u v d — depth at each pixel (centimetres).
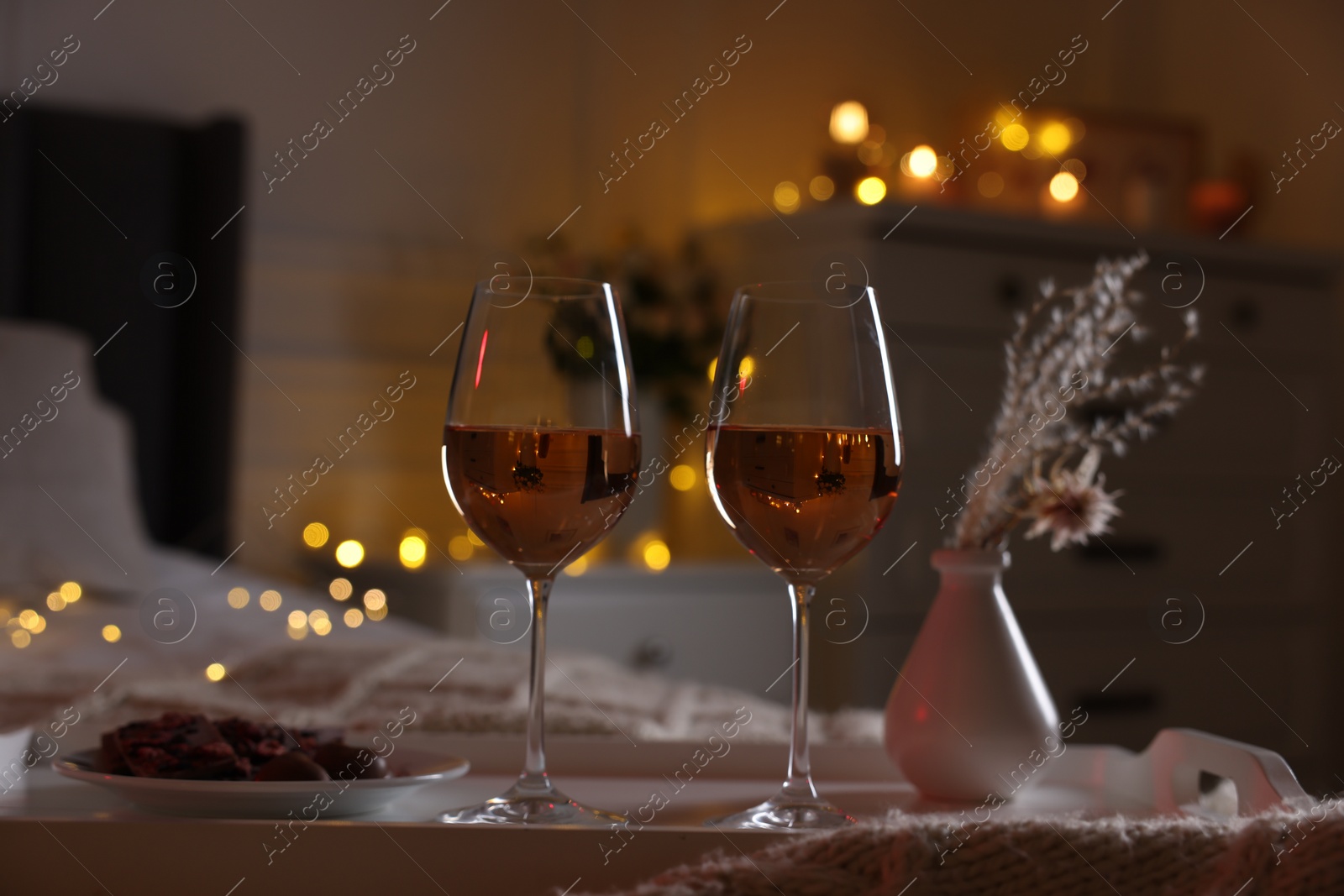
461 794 63
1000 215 264
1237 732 291
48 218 256
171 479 270
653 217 307
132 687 101
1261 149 329
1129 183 321
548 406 55
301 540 280
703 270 295
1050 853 45
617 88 305
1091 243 276
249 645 158
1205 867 45
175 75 270
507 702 105
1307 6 322
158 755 57
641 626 255
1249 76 331
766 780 70
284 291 279
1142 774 65
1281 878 43
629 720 89
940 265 262
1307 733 298
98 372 260
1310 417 301
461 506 56
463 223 293
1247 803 57
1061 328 68
